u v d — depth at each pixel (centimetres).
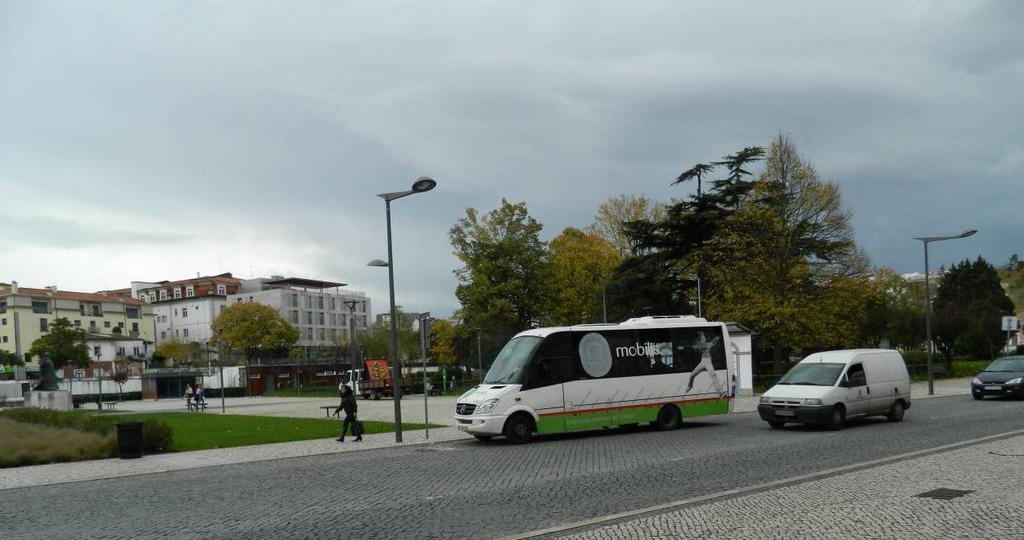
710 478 1378
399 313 10750
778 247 4725
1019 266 11400
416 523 1069
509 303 6200
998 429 2045
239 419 3719
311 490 1425
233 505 1290
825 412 2222
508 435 2175
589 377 2302
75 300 11769
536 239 6425
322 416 3803
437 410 3900
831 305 4678
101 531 1112
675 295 5509
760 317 4538
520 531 996
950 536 873
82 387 8381
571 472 1523
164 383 8944
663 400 2419
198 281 14812
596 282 6500
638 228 5341
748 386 4078
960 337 6594
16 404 6106
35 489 1614
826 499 1109
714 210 5075
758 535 910
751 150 5056
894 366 2458
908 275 10738
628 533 941
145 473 1802
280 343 10988
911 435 1991
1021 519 941
